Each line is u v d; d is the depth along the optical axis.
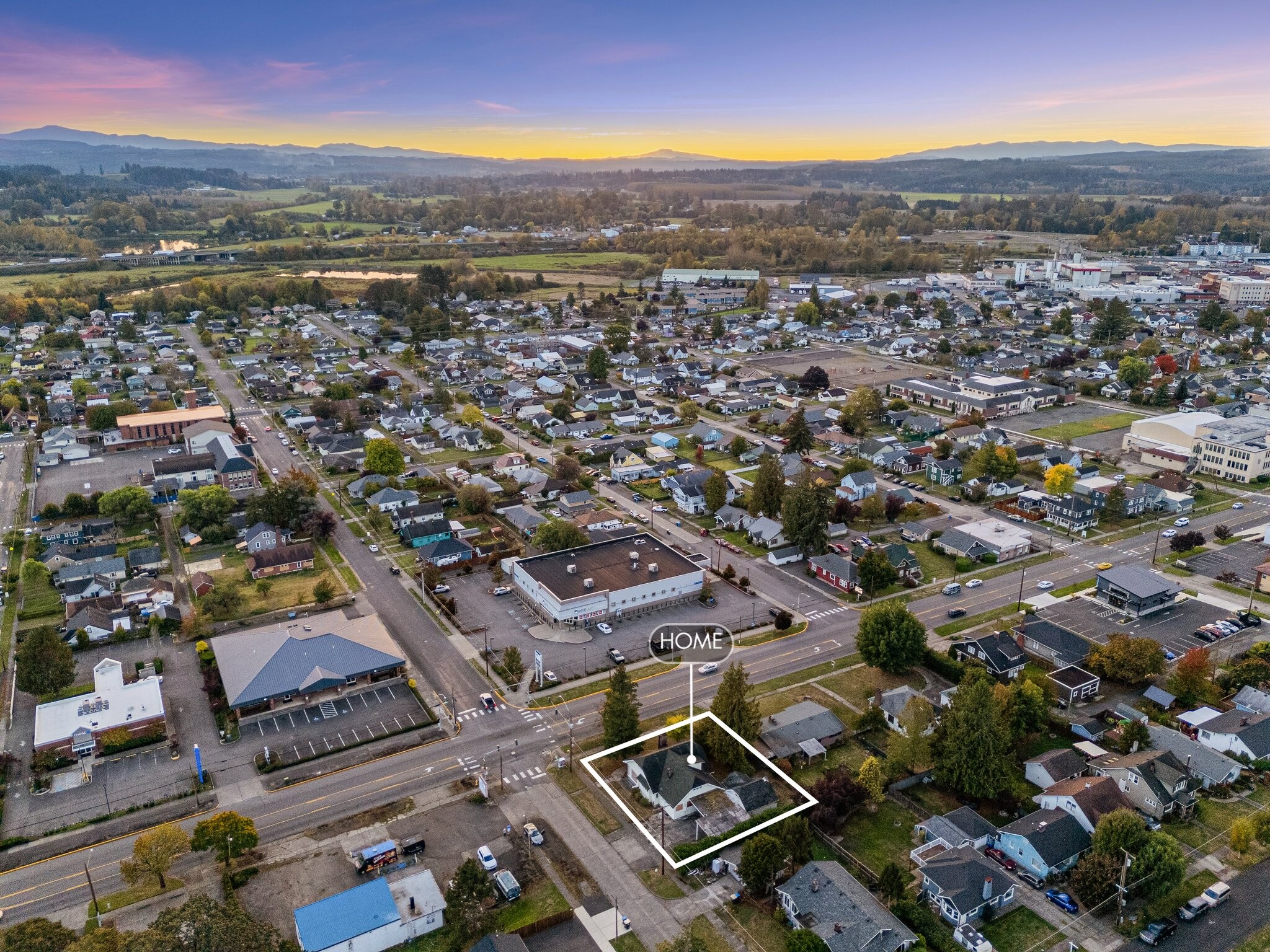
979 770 73.12
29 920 59.06
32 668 88.44
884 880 62.81
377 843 70.88
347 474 163.50
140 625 107.94
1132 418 199.25
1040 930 61.94
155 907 64.69
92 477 163.00
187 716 89.31
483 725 87.50
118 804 76.25
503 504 145.38
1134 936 61.25
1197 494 149.88
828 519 129.62
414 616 110.00
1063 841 67.75
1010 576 120.00
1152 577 111.56
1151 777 73.94
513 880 65.31
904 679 95.00
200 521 134.12
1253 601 111.31
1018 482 154.88
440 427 191.00
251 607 112.50
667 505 148.00
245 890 66.12
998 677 92.00
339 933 59.59
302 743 84.81
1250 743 80.12
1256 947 60.09
